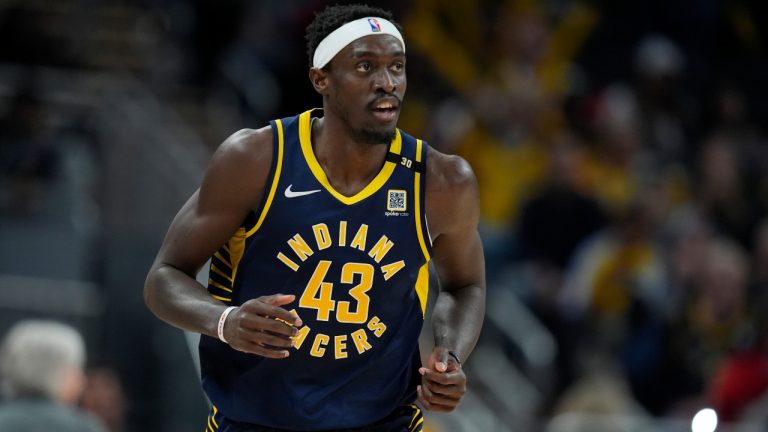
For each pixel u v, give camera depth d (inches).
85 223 1168.8
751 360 921.5
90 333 1119.6
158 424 1068.5
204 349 430.9
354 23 400.2
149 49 1378.0
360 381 421.4
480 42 1330.0
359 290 410.3
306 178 407.8
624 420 896.3
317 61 406.6
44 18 1338.6
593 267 1111.0
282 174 407.5
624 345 1071.6
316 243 406.3
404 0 1323.8
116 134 1177.4
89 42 1355.8
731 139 1306.6
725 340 1013.2
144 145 1157.1
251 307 375.9
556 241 1143.6
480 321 435.8
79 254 1159.6
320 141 411.5
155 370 1085.8
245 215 411.8
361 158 408.8
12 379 585.0
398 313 417.4
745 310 1016.9
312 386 418.9
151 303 411.2
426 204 417.7
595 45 1402.6
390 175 412.8
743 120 1358.3
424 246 417.4
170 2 1405.0
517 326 1082.7
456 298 442.6
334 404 420.8
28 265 1159.6
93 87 1266.0
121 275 1135.0
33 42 1305.4
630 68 1400.1
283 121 414.3
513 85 1296.8
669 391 1031.0
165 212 1121.4
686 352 1027.9
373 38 398.9
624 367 1055.0
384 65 400.2
